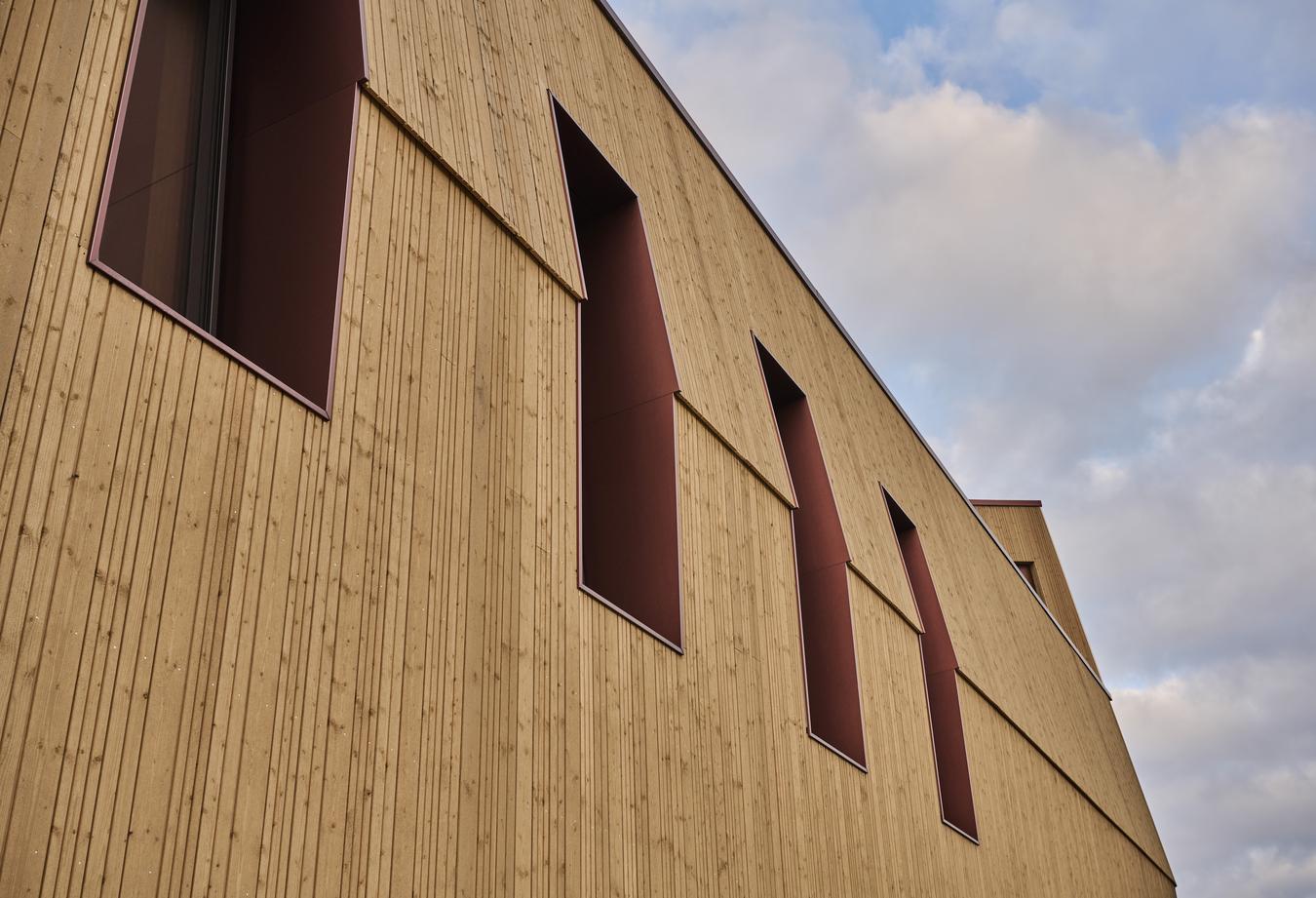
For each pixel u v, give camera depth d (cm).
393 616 622
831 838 1107
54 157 502
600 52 1128
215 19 753
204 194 704
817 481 1398
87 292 498
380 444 645
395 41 755
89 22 535
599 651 808
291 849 527
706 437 1072
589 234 1092
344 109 696
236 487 546
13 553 445
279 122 714
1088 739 2638
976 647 1895
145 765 473
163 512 507
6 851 418
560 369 843
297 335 639
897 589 1530
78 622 461
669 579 951
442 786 625
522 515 757
